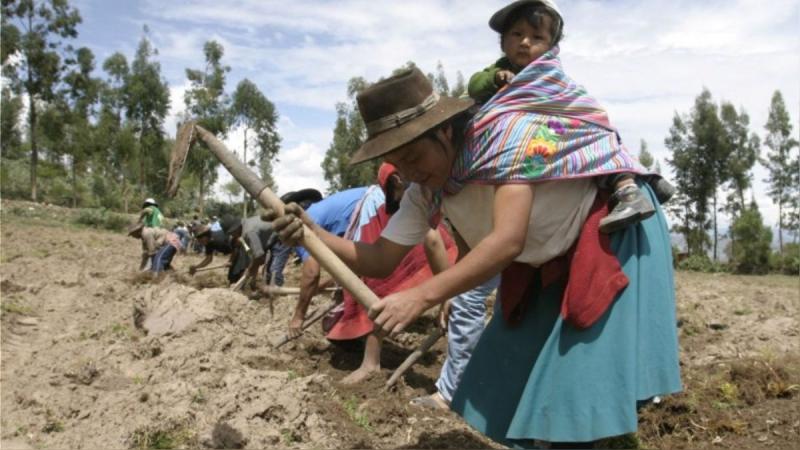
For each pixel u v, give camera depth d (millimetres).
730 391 4852
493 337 3232
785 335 7375
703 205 36406
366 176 30219
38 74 38031
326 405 4613
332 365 6121
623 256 2857
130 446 4180
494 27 3252
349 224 5812
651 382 2820
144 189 42906
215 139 3156
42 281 10320
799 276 26984
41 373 5465
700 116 36156
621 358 2768
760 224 29578
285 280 10484
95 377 5301
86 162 46281
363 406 4758
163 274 11352
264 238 8914
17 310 7902
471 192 2908
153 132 42281
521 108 2754
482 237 3006
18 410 4684
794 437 4293
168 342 6055
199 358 5551
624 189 2812
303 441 4227
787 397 4820
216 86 33594
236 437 4152
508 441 3143
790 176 37812
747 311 9570
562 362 2830
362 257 3248
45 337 7000
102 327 7289
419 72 2852
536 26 3068
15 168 45562
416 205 3303
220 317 6633
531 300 3121
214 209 44344
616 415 2740
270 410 4375
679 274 23672
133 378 5305
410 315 2684
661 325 2867
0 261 13266
